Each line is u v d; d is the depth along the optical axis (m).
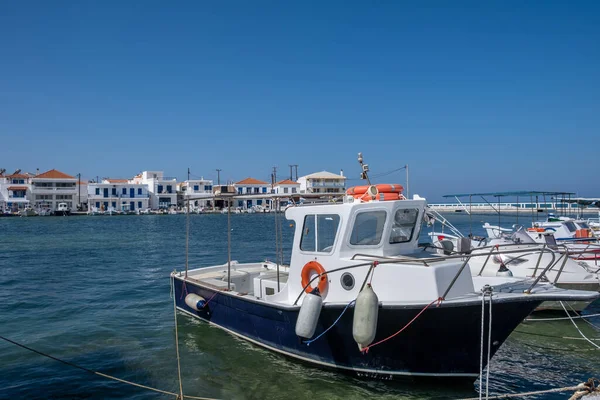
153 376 8.95
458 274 7.20
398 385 8.02
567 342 10.87
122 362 9.69
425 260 7.55
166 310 14.33
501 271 10.84
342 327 8.00
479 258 12.81
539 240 17.75
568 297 6.96
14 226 62.03
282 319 8.88
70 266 24.89
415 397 7.82
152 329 12.01
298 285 9.21
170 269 23.73
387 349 7.79
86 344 10.88
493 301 7.05
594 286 12.63
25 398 8.02
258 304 9.33
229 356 9.59
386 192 8.88
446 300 7.17
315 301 7.87
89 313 14.03
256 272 12.77
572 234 20.19
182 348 10.32
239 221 74.50
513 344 10.76
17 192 96.44
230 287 10.92
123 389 8.39
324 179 83.75
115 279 20.55
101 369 9.32
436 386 7.89
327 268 8.63
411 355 7.68
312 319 7.82
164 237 44.16
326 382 8.40
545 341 10.94
